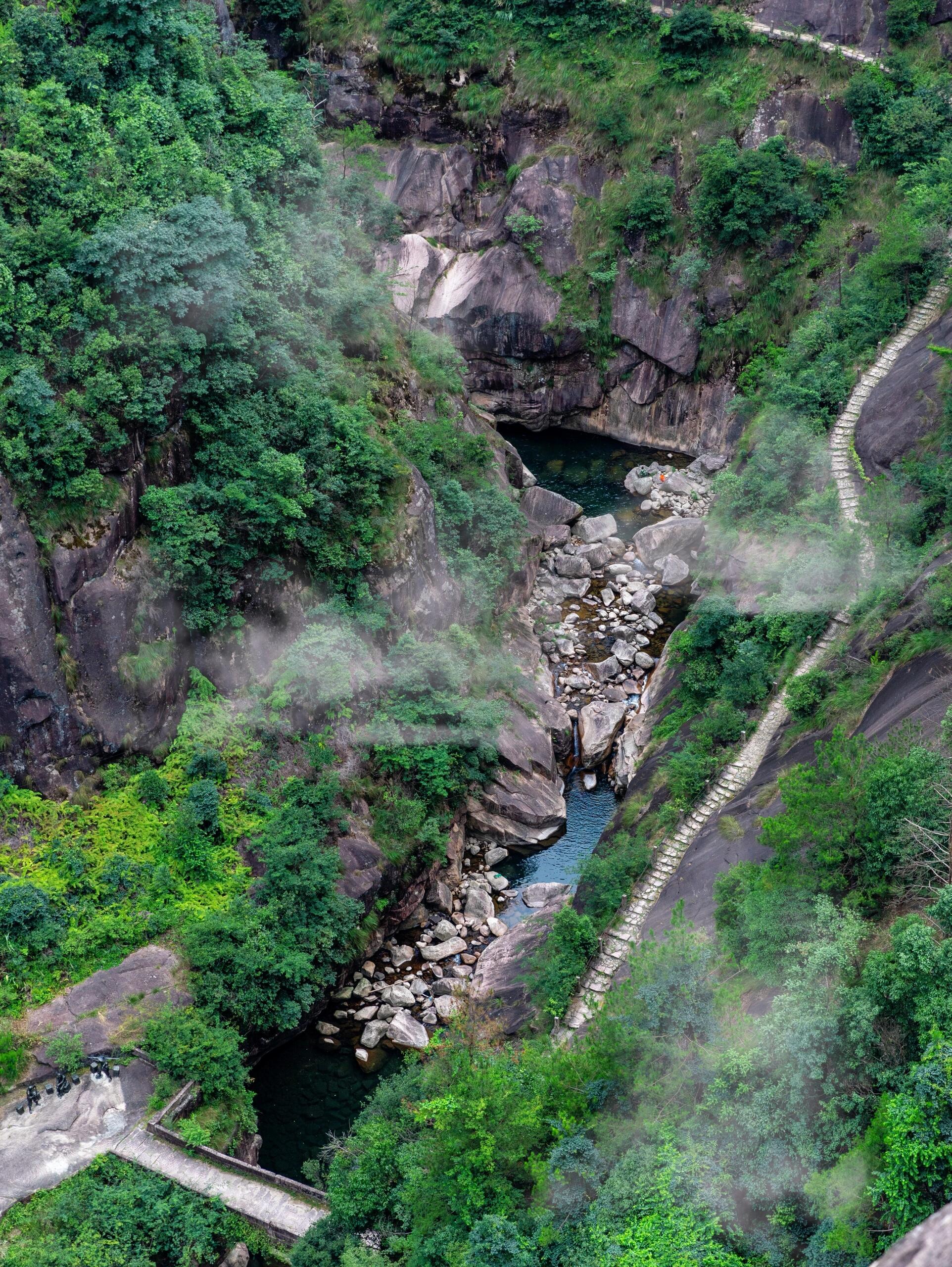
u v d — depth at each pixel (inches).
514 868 1900.8
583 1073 1181.7
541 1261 1074.7
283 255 1921.8
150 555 1668.3
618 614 2346.2
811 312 2596.0
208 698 1740.9
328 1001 1679.4
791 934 1211.2
